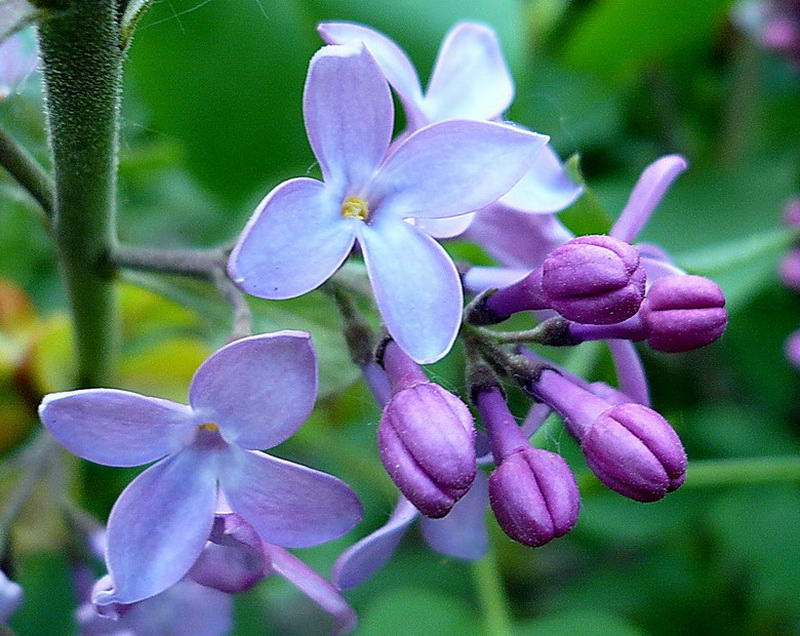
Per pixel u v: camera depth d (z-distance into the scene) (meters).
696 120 0.27
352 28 0.18
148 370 0.22
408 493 0.17
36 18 0.17
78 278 0.19
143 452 0.17
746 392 0.26
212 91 0.22
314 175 0.23
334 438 0.23
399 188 0.18
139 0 0.18
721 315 0.18
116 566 0.17
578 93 0.25
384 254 0.17
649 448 0.18
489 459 0.18
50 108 0.18
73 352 0.21
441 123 0.18
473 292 0.19
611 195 0.24
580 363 0.21
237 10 0.22
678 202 0.25
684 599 0.24
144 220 0.26
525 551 0.26
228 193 0.23
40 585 0.23
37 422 0.22
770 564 0.23
